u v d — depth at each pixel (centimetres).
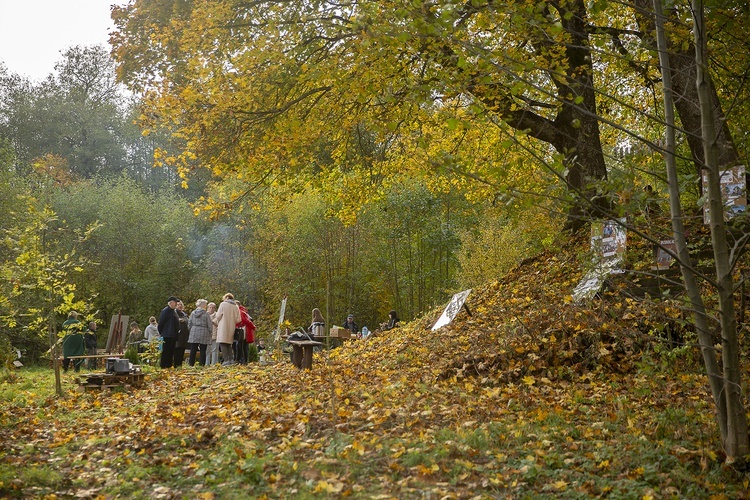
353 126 1719
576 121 697
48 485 687
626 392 967
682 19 738
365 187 2041
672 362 1036
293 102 1537
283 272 4175
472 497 607
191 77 1486
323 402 980
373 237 4247
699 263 1085
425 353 1295
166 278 4503
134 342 2262
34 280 1319
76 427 968
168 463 739
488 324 1363
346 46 1249
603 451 717
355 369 1318
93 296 1363
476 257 3231
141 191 4934
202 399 1139
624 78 2025
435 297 4225
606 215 668
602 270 816
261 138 1564
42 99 6338
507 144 676
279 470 680
